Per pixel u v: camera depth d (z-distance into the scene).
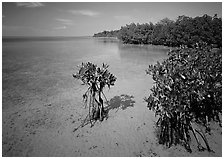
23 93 11.92
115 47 45.84
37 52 36.00
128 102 10.05
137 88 12.29
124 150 6.41
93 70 7.39
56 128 7.83
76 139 7.08
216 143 6.48
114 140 6.93
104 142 6.85
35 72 17.69
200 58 7.20
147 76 15.30
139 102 10.03
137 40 53.00
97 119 8.33
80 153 6.38
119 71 17.41
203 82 5.95
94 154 6.30
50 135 7.38
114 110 9.18
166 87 5.65
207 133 6.96
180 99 5.53
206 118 7.50
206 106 7.29
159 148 6.42
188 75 5.87
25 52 36.03
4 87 13.19
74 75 7.39
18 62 23.61
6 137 7.34
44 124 8.16
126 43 58.09
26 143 6.98
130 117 8.46
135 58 25.55
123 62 22.48
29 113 9.19
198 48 8.09
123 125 7.84
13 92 12.14
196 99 6.36
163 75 6.00
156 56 27.08
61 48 46.44
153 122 7.98
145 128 7.57
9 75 16.62
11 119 8.66
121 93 11.41
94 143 6.82
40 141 7.06
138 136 7.09
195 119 7.48
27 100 10.77
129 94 11.23
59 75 16.34
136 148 6.48
